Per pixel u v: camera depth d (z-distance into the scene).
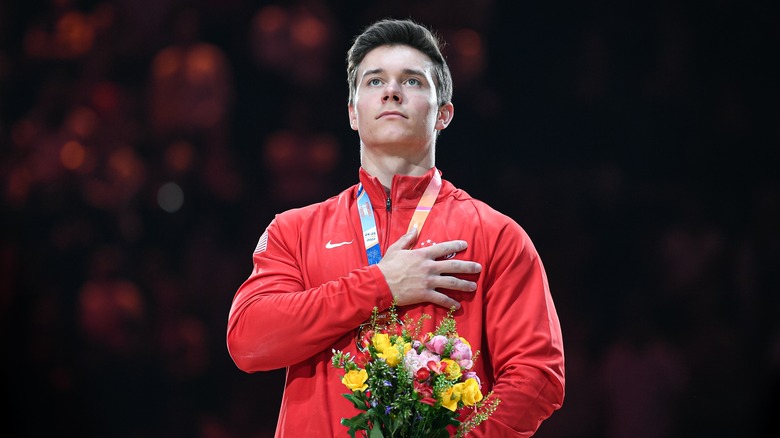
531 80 33.47
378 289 10.97
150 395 30.81
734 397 31.02
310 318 10.93
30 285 31.16
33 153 31.84
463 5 33.25
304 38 32.75
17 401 30.64
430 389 9.93
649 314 31.83
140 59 32.50
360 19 33.38
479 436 10.64
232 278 31.59
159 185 32.00
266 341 11.03
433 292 11.11
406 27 12.25
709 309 31.78
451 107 12.67
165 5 32.50
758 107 33.59
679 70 33.66
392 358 9.96
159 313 31.09
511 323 11.31
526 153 33.25
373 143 11.92
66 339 30.95
